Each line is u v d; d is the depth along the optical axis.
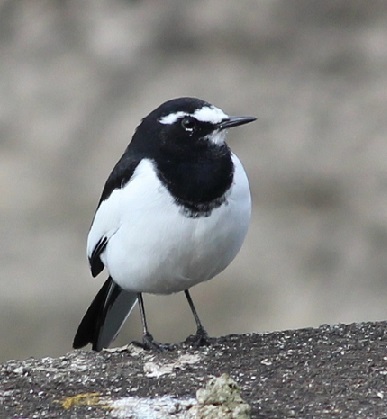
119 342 14.24
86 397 7.65
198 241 8.47
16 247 16.91
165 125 8.50
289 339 8.65
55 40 22.95
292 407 7.32
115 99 21.14
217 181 8.38
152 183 8.41
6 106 21.16
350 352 8.29
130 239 8.58
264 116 19.88
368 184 17.83
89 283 15.81
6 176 19.05
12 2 23.84
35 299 15.40
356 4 22.44
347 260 16.09
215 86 21.00
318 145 18.92
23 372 8.14
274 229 16.78
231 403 7.08
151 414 7.30
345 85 20.59
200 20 22.67
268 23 22.44
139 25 22.83
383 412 7.22
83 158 19.56
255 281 15.45
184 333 14.44
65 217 17.81
